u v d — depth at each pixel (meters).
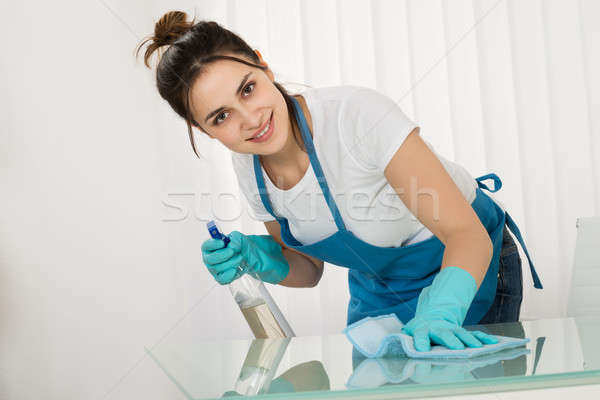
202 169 1.92
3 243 1.93
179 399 2.00
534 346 0.62
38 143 1.94
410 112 1.92
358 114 0.94
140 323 1.97
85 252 1.96
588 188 1.95
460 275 0.77
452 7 1.92
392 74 1.91
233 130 0.90
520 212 1.93
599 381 0.47
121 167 1.95
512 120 1.93
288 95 1.00
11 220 1.94
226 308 1.94
